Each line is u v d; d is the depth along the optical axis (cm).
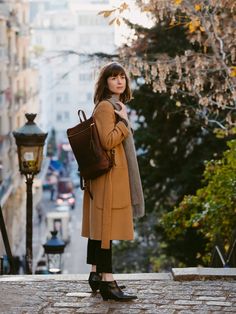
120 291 774
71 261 6291
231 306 754
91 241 795
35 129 1378
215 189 1694
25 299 782
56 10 15388
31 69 7081
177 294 802
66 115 15388
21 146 1373
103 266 768
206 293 805
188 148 2455
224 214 1669
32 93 7131
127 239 753
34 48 6994
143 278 882
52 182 10100
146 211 2495
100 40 15175
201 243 2322
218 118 2183
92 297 790
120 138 739
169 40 2180
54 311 740
